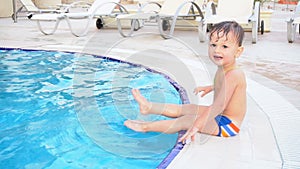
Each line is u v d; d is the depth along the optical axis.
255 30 6.00
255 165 1.73
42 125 2.59
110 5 7.63
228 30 2.09
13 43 5.96
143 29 7.98
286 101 2.74
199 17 6.32
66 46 5.65
